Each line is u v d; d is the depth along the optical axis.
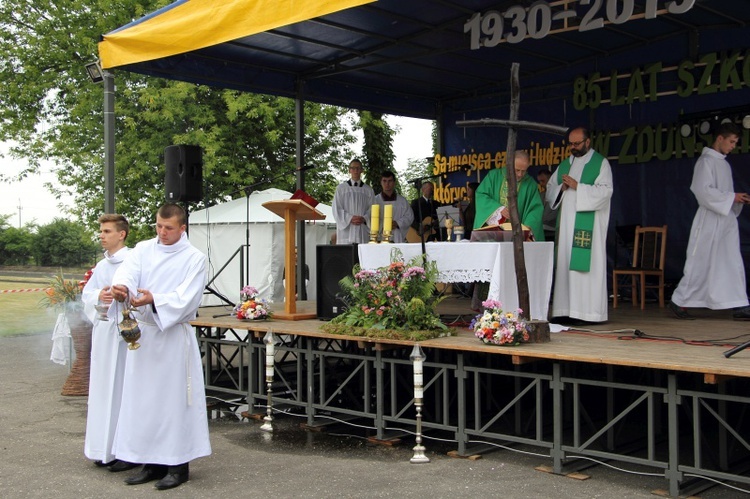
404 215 9.92
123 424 5.04
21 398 8.52
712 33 9.28
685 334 6.19
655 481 5.12
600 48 9.97
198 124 19.75
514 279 6.27
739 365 4.49
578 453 5.20
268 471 5.53
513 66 5.61
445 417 5.96
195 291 5.04
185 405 5.08
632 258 9.94
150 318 4.98
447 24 8.65
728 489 4.91
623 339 5.90
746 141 9.02
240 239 16.69
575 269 7.06
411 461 5.70
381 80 11.12
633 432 6.47
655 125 9.83
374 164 19.66
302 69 10.47
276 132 19.89
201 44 7.69
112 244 5.68
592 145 10.41
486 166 11.85
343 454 6.03
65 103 21.44
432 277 6.30
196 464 5.75
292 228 7.77
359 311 6.61
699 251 7.49
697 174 7.52
